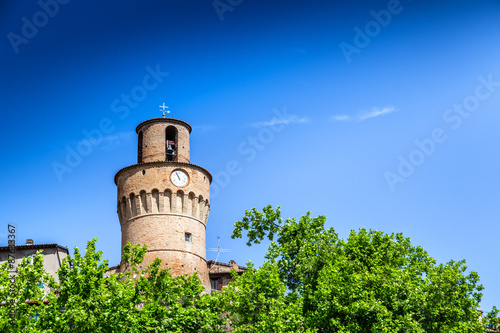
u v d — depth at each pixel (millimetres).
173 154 87438
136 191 83562
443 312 60688
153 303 56438
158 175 83938
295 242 66500
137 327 54250
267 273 59469
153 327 55438
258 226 69500
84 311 52844
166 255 81250
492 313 63031
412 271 64750
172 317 57312
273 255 66125
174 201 83625
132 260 58562
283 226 68750
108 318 54344
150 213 82938
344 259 62531
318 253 64500
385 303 59656
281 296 59094
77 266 56312
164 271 59625
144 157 86750
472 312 61562
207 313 57906
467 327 59406
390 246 65500
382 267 62438
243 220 69875
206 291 83000
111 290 56875
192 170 85688
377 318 57500
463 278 62531
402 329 57625
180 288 59938
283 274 65812
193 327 57844
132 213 83625
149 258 80938
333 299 59094
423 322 60312
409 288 59938
